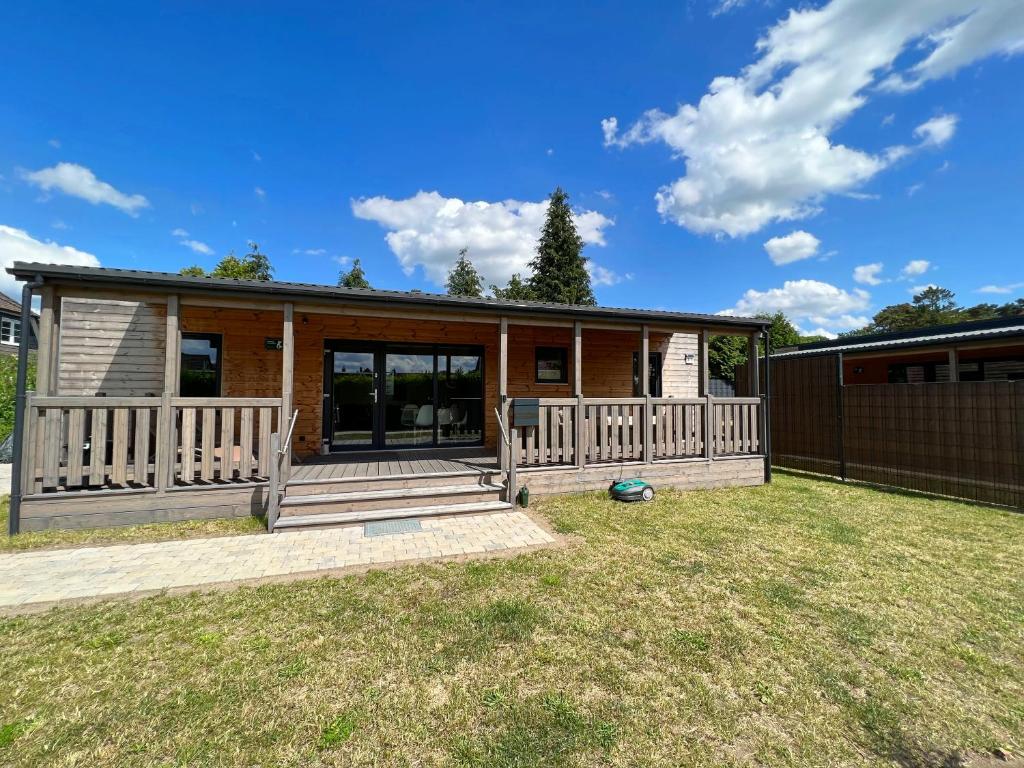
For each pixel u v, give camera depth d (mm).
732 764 1794
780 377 9375
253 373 7379
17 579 3496
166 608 3055
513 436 5754
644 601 3215
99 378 6867
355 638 2701
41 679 2281
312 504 5125
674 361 10562
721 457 7410
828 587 3482
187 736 1912
